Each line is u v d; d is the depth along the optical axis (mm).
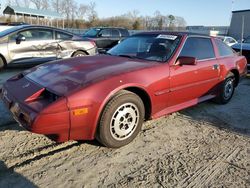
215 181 2857
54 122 2795
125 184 2727
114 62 3729
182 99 4219
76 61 3797
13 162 2990
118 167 3008
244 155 3430
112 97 3156
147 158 3223
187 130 4094
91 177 2809
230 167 3133
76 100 2873
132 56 4199
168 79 3795
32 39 7863
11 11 27734
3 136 3572
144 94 3568
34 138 3553
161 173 2941
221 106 5355
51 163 3018
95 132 3162
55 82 3115
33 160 3053
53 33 8250
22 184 2648
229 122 4512
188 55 4246
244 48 9094
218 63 4906
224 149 3555
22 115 2924
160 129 4066
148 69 3604
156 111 3805
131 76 3357
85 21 44500
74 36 8711
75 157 3162
